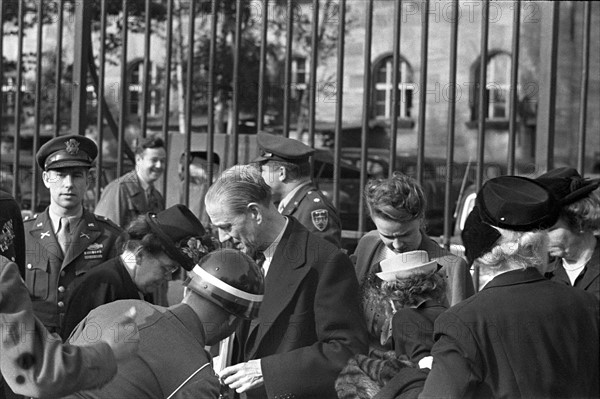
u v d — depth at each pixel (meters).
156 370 3.07
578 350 3.11
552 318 3.10
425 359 3.44
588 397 3.15
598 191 3.95
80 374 2.87
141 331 3.11
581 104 5.11
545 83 5.25
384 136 19.39
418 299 3.77
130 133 17.53
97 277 4.02
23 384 2.84
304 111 17.47
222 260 3.23
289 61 5.53
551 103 5.19
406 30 19.17
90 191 8.10
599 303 3.25
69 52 15.70
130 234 4.02
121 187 6.48
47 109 15.88
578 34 18.45
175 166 7.78
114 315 3.16
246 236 4.05
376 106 19.59
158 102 17.59
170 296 6.07
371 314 4.16
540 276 3.21
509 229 3.18
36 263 5.03
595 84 18.62
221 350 4.23
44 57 15.83
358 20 17.84
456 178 12.62
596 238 4.02
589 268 3.94
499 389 3.04
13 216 4.66
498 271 3.21
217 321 3.24
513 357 3.04
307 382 3.90
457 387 3.01
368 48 5.31
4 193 4.68
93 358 2.91
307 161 5.29
